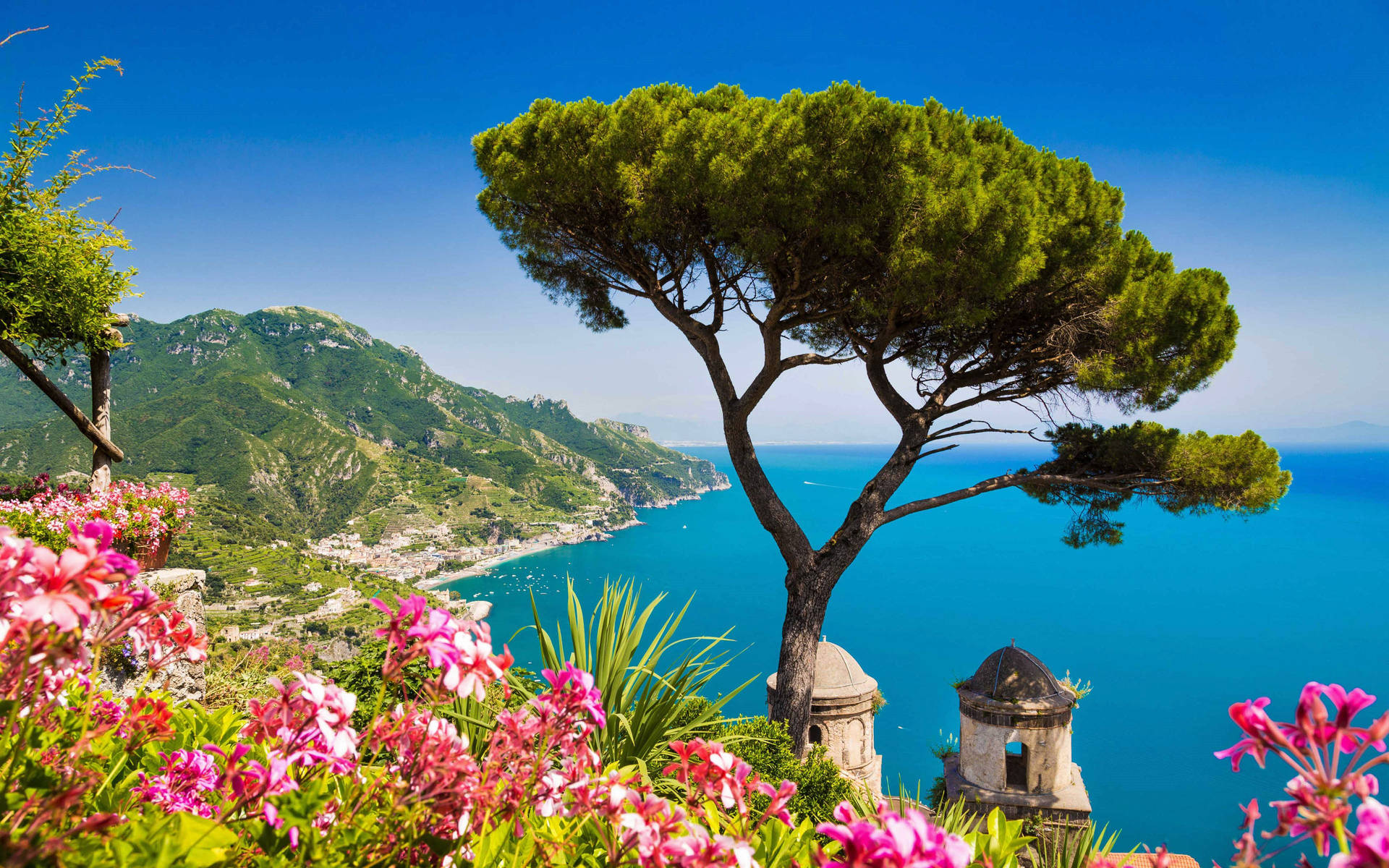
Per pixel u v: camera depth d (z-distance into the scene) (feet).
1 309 20.53
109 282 21.75
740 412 28.76
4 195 19.11
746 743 19.60
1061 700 31.42
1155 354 26.50
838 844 4.55
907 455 29.40
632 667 14.21
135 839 3.38
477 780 4.40
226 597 331.77
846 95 23.24
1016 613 404.16
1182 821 167.02
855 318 30.83
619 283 31.19
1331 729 2.99
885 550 651.25
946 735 229.04
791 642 27.89
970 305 24.48
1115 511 30.94
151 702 4.87
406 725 4.19
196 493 611.47
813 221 23.62
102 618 3.21
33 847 3.09
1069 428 30.58
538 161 25.77
